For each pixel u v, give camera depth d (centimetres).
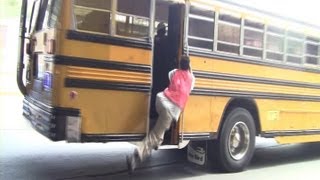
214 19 684
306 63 864
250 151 751
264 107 777
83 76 554
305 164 844
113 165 736
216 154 708
